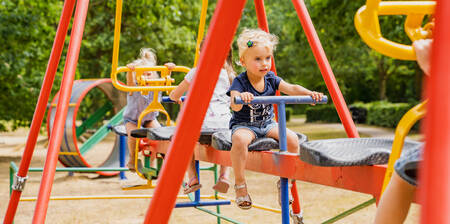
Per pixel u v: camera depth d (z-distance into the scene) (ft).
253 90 7.59
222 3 2.16
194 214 15.98
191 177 10.37
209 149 8.64
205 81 2.31
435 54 0.94
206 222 14.71
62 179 26.48
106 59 53.62
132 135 10.92
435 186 0.91
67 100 6.90
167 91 12.00
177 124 2.48
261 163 6.59
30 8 34.12
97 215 16.11
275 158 6.20
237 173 6.90
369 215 14.90
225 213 16.06
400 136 3.83
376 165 4.50
